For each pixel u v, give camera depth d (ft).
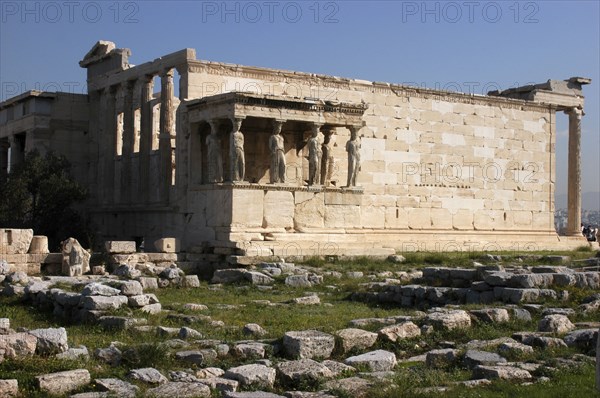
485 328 59.67
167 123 136.77
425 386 43.47
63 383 41.55
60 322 69.21
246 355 50.57
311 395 40.42
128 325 61.67
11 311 74.54
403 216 148.97
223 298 83.82
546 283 74.95
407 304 79.82
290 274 98.78
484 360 47.85
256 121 130.00
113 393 40.37
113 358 47.85
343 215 129.29
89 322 65.92
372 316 69.87
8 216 141.79
